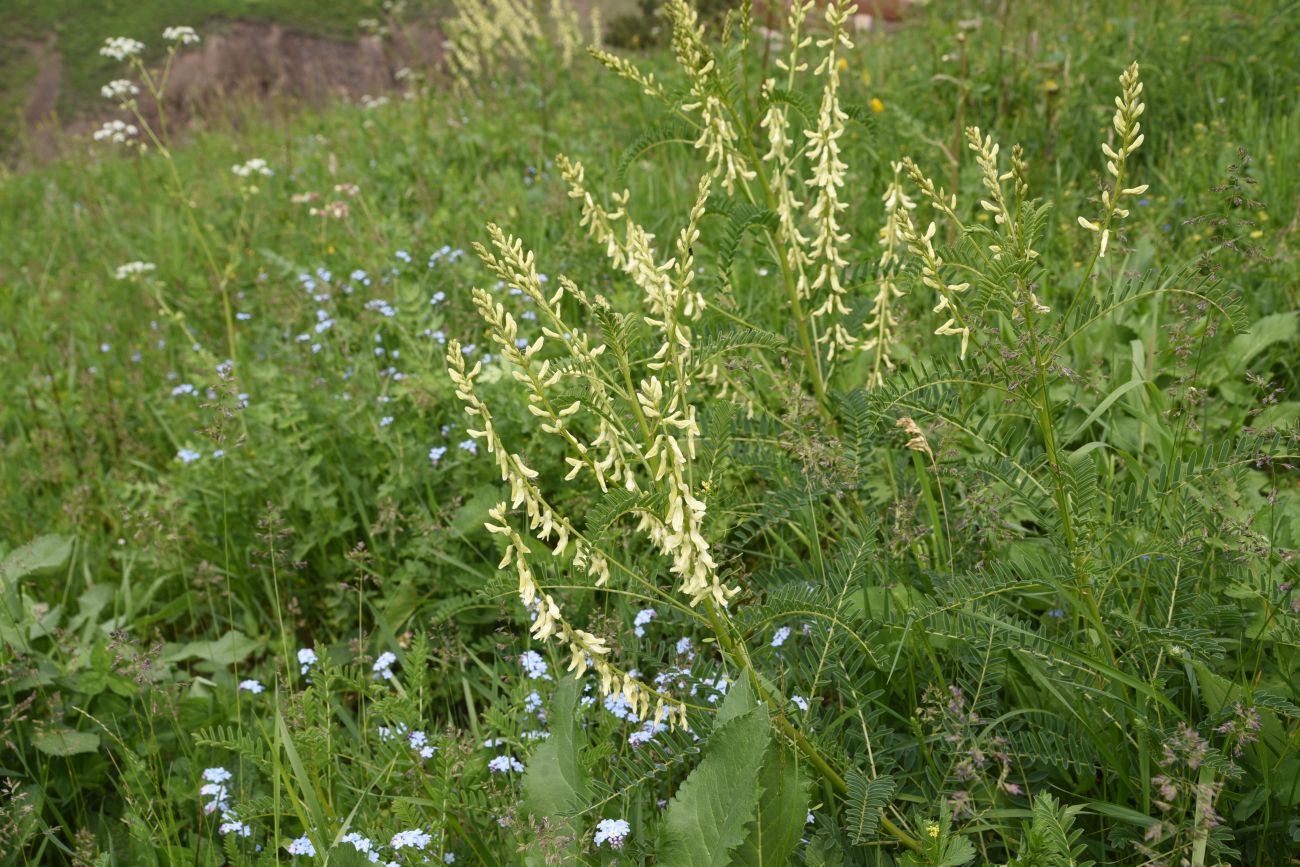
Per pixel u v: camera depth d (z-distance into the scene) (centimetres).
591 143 640
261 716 298
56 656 312
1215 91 521
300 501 356
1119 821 207
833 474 246
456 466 355
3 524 397
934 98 574
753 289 408
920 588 255
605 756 221
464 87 829
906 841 195
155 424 457
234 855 227
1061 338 209
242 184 727
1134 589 240
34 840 265
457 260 485
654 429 182
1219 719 199
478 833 233
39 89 2472
